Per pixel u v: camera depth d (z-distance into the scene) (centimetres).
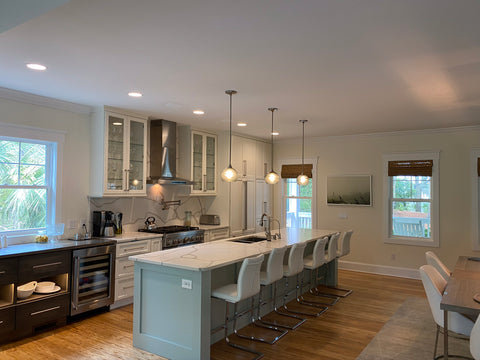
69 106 457
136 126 514
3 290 370
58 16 221
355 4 205
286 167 775
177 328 326
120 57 291
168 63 304
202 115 522
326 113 498
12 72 333
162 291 338
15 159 425
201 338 312
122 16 221
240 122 572
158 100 435
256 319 429
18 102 413
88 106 473
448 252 612
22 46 270
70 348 350
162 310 337
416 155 639
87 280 423
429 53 279
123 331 392
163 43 262
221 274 380
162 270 335
